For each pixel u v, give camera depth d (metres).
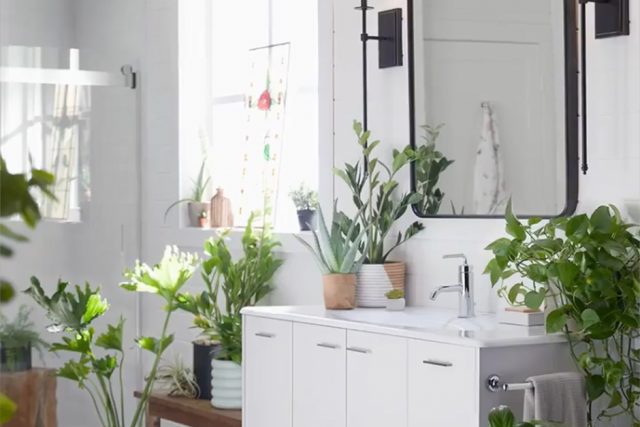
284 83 4.57
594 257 2.65
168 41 5.10
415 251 3.65
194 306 4.44
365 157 3.69
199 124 5.08
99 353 5.18
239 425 3.90
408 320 3.22
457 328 2.95
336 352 3.24
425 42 3.48
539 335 2.76
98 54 5.22
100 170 5.20
